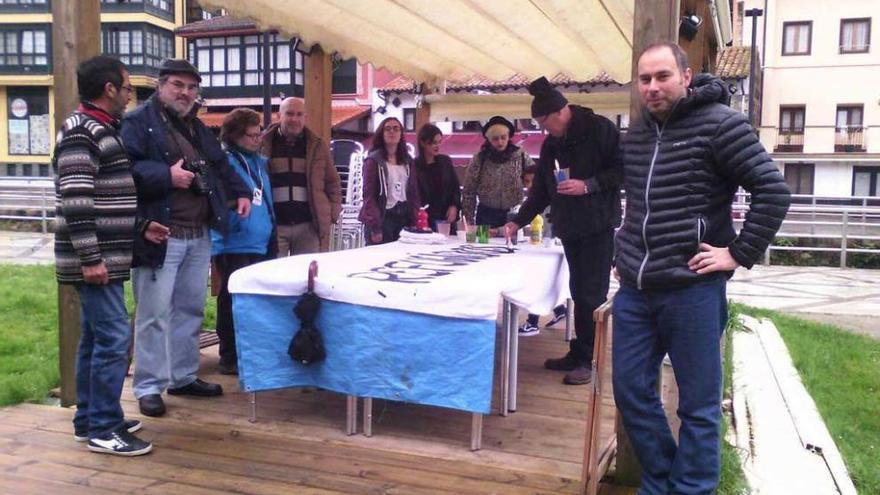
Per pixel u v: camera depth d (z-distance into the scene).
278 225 5.32
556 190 4.74
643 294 2.79
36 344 5.95
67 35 3.89
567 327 6.25
